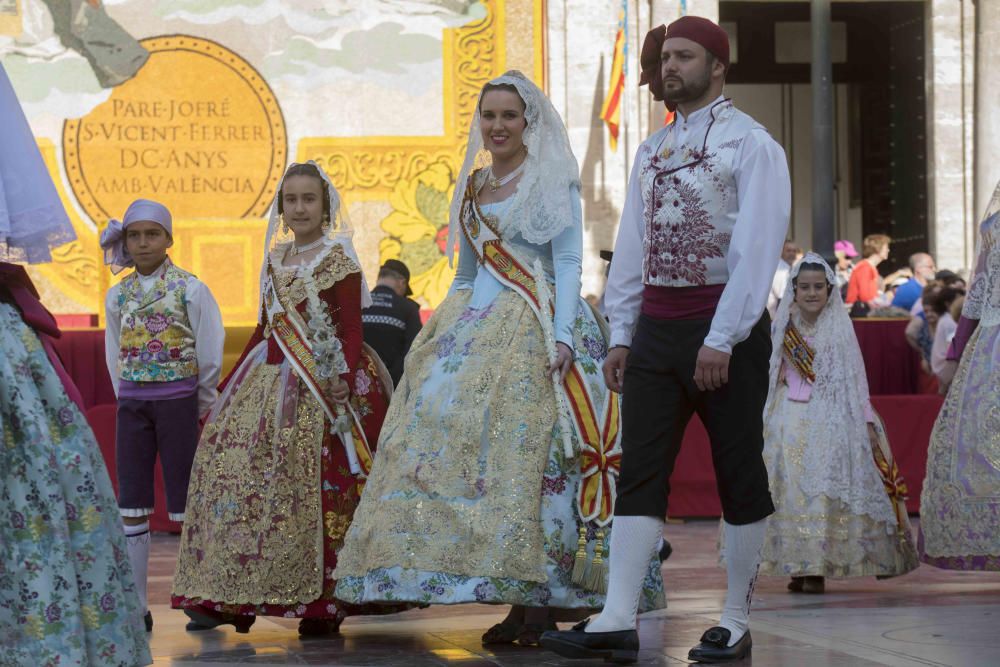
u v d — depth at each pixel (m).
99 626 3.80
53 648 3.67
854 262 24.50
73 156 16.23
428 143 16.70
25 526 3.71
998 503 5.77
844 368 7.29
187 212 16.41
